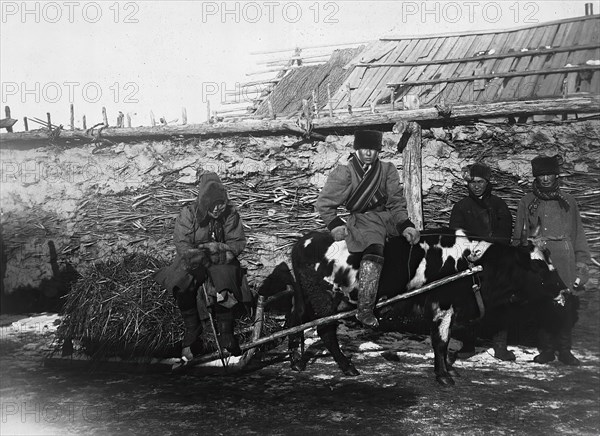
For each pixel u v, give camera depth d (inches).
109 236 350.6
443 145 298.8
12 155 368.5
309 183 318.7
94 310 227.6
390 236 222.1
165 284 216.7
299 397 202.8
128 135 343.0
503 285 232.1
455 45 404.8
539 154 287.7
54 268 361.4
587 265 246.1
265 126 318.7
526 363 244.8
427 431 173.5
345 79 418.6
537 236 243.6
